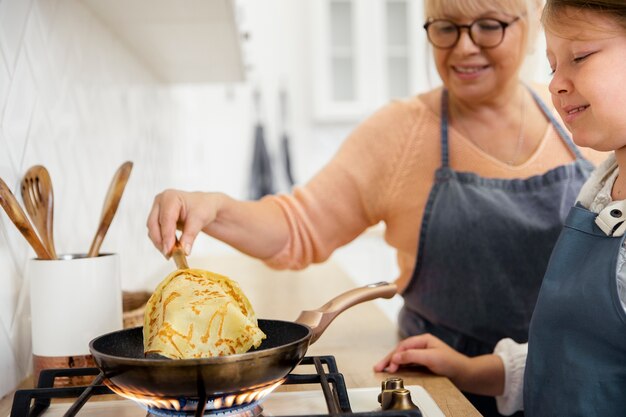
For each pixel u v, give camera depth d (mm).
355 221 1279
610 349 727
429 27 1104
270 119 3502
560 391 771
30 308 886
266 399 734
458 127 1208
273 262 1227
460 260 1165
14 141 864
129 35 1490
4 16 838
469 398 1172
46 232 819
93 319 805
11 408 719
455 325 1195
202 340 654
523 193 1146
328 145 3564
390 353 976
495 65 1083
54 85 1031
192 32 1465
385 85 3340
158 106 2068
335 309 824
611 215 758
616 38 684
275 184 3459
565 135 1178
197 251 2662
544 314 799
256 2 3482
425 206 1207
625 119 695
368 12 3312
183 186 2715
